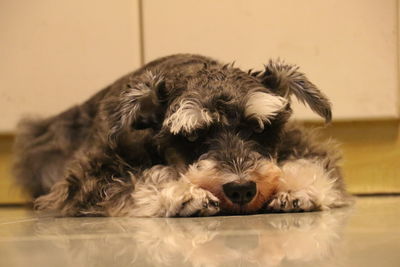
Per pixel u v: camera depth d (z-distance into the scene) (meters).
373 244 0.60
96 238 0.69
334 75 1.32
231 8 1.32
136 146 0.96
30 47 1.37
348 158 1.33
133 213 0.88
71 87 1.37
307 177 0.89
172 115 0.89
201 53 1.33
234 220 0.79
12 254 0.62
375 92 1.32
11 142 1.38
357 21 1.32
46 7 1.36
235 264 0.56
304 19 1.32
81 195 0.94
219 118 0.88
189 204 0.84
